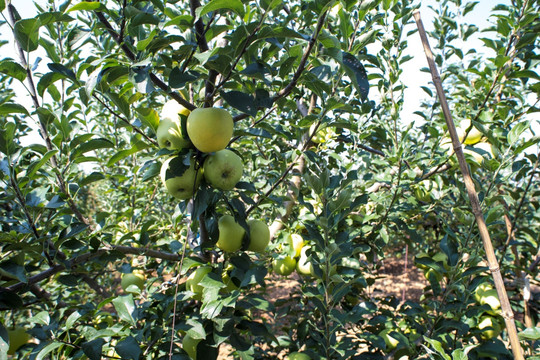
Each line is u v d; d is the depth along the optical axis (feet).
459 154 4.46
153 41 4.11
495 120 8.30
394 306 8.34
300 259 7.87
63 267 5.94
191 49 4.40
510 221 9.61
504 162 5.97
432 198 8.65
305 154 6.53
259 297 5.33
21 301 5.32
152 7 5.16
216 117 4.52
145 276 9.19
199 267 6.06
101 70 4.29
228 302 5.01
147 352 5.60
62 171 6.51
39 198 6.07
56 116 5.42
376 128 9.61
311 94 9.86
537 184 8.99
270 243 8.44
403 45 8.78
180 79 4.17
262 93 4.64
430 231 12.78
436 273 7.88
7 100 7.43
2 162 5.44
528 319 8.15
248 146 11.69
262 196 6.31
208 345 5.55
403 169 7.92
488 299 7.11
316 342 7.50
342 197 6.10
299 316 10.10
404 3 8.32
